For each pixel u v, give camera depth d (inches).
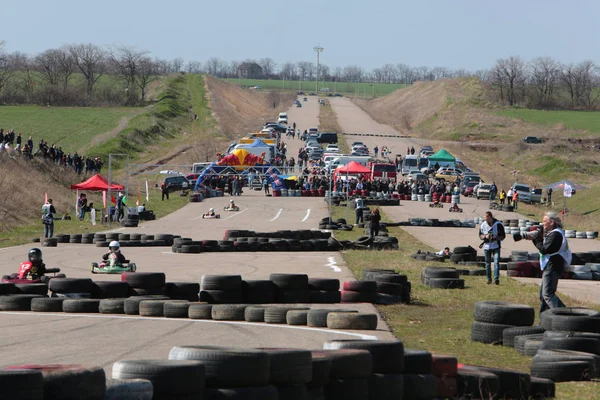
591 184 6855.3
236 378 605.3
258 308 1227.2
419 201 5792.3
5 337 1068.5
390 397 685.3
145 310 1286.9
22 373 506.9
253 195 5871.1
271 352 633.6
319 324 1175.0
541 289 1165.1
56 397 517.0
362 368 674.8
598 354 916.6
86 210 4212.6
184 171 7160.4
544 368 858.8
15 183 4306.1
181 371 576.4
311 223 4055.1
